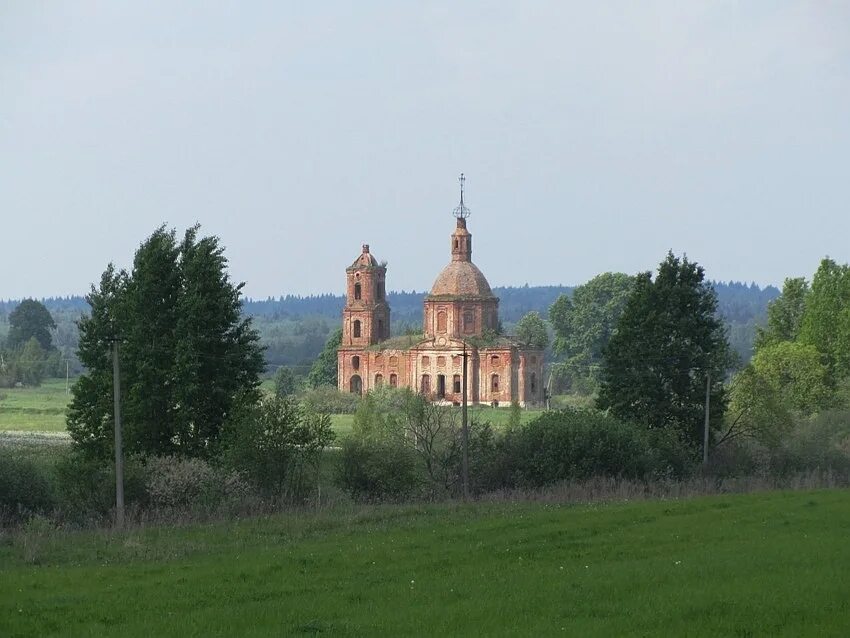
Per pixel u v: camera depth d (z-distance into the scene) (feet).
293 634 290.35
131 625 305.53
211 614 316.60
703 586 341.62
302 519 542.98
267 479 636.48
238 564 403.95
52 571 399.44
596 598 329.31
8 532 508.94
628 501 613.52
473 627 295.69
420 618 306.35
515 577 365.81
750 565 375.86
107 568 402.72
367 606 324.39
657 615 304.91
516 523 502.38
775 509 533.55
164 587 360.48
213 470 622.13
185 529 517.14
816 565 374.63
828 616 301.02
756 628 289.53
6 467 592.60
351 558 412.77
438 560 404.77
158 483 593.01
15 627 305.94
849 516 503.61
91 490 591.37
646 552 415.23
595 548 427.33
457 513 564.71
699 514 521.65
